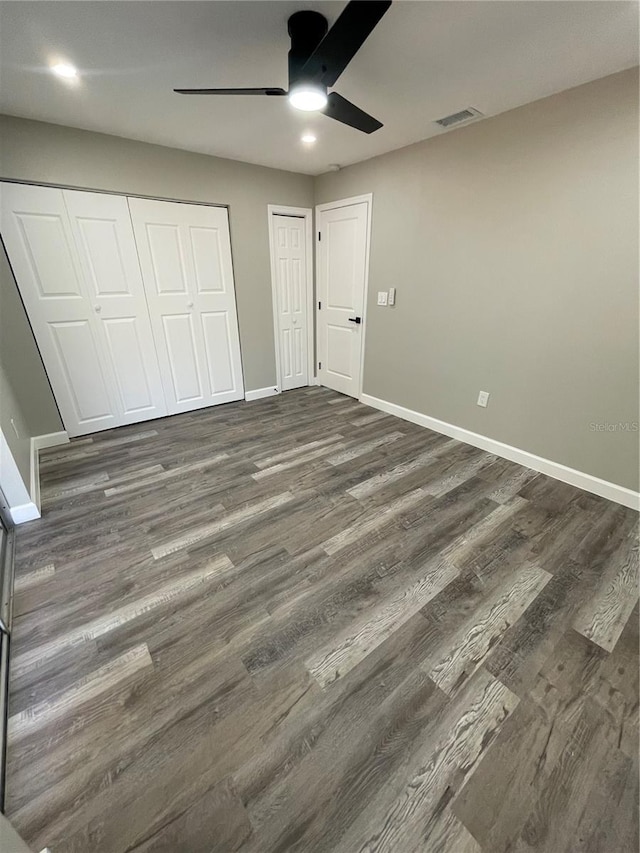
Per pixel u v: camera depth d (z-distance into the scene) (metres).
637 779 1.03
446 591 1.64
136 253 3.06
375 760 1.07
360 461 2.77
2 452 1.96
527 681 1.28
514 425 2.72
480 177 2.49
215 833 0.94
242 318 3.82
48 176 2.55
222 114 2.31
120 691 1.25
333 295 4.04
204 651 1.38
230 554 1.86
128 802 0.99
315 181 3.83
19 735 1.13
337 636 1.44
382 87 1.98
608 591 1.63
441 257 2.87
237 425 3.44
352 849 0.91
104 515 2.16
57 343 2.89
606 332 2.14
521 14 1.42
